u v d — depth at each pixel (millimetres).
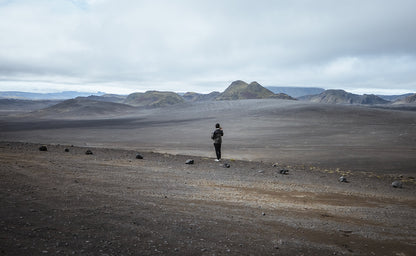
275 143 31062
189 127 56438
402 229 4902
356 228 4723
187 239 3443
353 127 46625
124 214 4125
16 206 3881
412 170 15930
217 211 4980
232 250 3264
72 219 3646
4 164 7715
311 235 4156
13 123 86375
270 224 4496
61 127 66125
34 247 2719
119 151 15539
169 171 9625
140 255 2838
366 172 14422
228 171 10781
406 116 62406
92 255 2697
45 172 7094
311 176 11070
